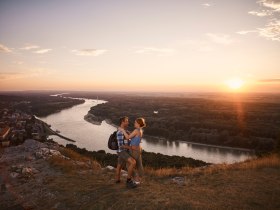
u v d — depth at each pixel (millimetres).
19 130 103750
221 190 8539
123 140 8594
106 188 8617
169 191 8273
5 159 13008
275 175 10469
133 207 6996
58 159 12523
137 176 8766
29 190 9164
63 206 7742
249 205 7219
